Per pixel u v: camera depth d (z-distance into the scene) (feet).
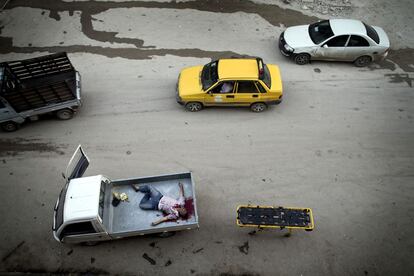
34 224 30.66
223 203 31.81
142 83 41.88
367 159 35.09
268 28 49.01
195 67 40.01
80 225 25.59
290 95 40.88
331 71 43.70
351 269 28.04
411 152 35.63
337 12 51.39
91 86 41.55
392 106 39.83
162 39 47.21
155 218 28.40
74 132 37.14
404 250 29.12
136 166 34.40
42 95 34.55
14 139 36.55
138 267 28.22
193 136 36.83
